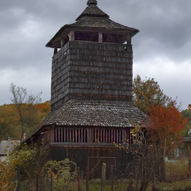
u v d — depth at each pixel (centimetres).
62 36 4822
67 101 4431
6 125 8350
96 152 4088
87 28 4531
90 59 4528
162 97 5209
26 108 7012
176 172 3566
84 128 4106
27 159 3597
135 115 4297
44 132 4288
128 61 4612
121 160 4097
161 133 4056
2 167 3356
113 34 4831
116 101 4494
